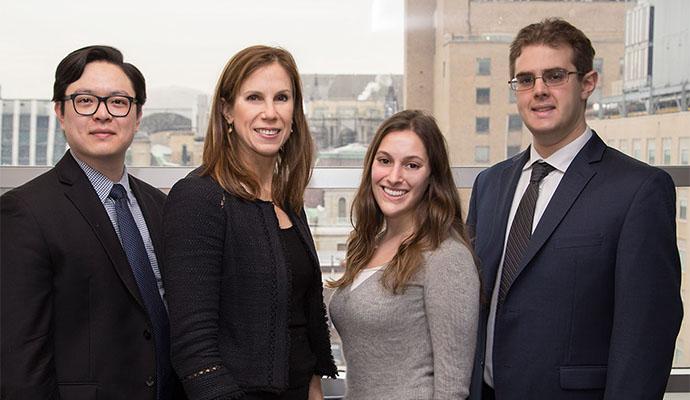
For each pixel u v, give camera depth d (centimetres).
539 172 209
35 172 275
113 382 179
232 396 161
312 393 201
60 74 190
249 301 169
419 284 184
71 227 179
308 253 186
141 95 200
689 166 288
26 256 171
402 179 193
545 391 193
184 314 161
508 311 200
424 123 194
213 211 166
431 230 189
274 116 176
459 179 285
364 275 198
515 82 210
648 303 182
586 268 190
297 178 192
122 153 195
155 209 210
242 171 175
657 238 184
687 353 299
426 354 184
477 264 190
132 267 191
